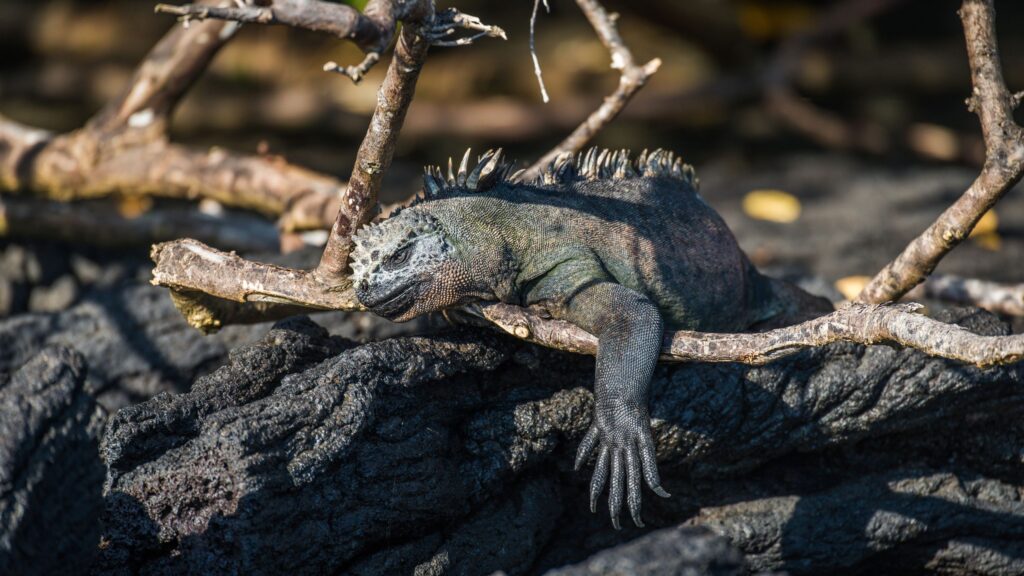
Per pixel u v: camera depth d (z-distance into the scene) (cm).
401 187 1820
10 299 1291
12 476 739
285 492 645
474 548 728
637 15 2108
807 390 767
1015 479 832
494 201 724
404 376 696
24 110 2111
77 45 2239
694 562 511
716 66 2202
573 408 744
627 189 785
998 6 2342
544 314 736
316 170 1928
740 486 803
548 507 769
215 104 2070
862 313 620
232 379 700
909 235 1543
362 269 688
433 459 706
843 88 2198
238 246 1290
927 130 1933
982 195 739
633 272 746
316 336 758
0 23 2233
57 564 761
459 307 726
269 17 509
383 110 604
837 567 796
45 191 1248
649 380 671
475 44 2248
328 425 664
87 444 810
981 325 796
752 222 1616
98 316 1007
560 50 2233
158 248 747
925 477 816
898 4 2106
